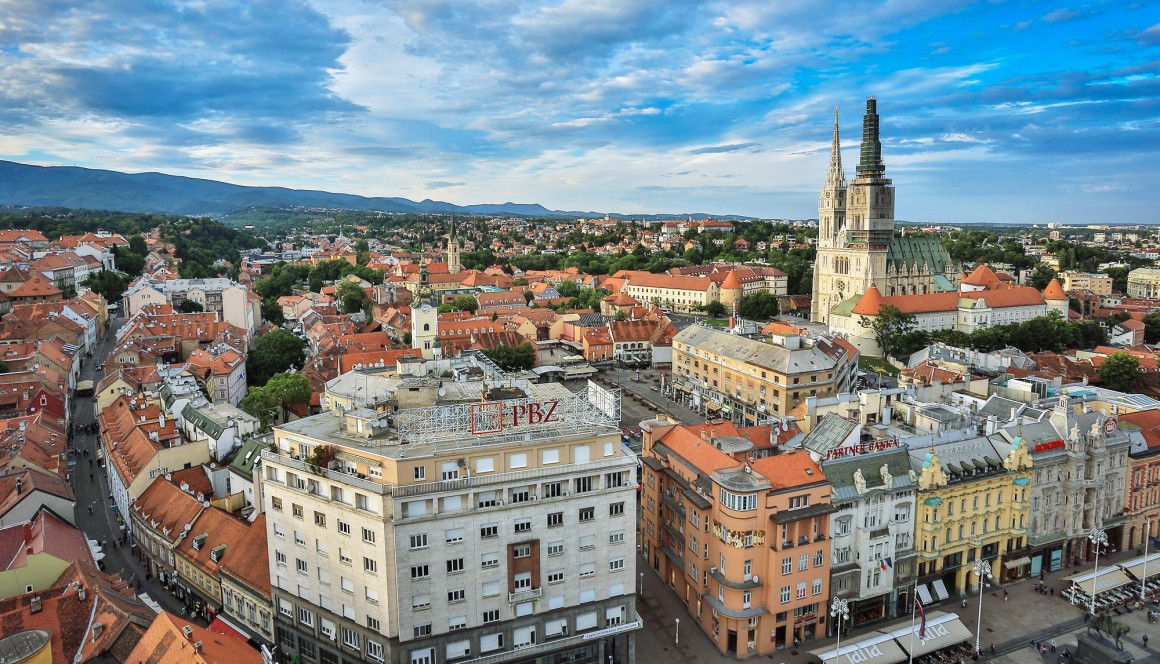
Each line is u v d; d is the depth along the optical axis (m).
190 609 125.94
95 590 97.44
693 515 120.38
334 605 100.50
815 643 115.44
